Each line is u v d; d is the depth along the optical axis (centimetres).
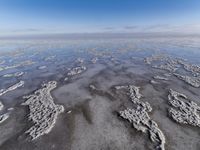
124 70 2347
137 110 1143
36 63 2977
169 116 1052
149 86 1648
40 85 1770
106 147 772
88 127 948
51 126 960
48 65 2794
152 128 911
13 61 3222
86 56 3700
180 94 1402
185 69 2272
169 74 2067
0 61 3225
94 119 1036
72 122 1005
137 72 2217
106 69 2433
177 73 2100
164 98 1344
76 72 2273
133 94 1440
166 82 1759
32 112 1138
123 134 870
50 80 1944
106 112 1127
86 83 1797
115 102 1291
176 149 750
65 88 1650
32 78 2041
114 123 983
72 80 1922
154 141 804
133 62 2900
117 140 822
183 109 1127
